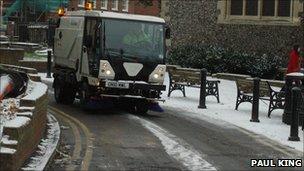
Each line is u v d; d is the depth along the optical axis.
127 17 18.34
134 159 11.67
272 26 32.31
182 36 35.97
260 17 32.84
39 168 9.95
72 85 20.83
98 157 11.73
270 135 15.20
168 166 11.14
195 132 15.31
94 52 18.11
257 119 17.42
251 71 31.89
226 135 15.00
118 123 16.55
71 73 20.27
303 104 16.64
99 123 16.44
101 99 18.30
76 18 20.34
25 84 16.47
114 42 18.06
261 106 21.36
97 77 17.91
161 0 37.12
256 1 32.97
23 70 19.69
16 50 30.61
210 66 33.31
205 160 11.81
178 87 23.39
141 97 18.25
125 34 18.23
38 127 11.95
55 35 23.19
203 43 35.19
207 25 34.97
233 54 32.78
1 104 14.05
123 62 18.05
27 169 9.73
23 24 52.28
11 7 54.19
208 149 13.02
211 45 34.75
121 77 18.06
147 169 10.82
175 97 23.22
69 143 13.13
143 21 18.50
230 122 17.28
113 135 14.41
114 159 11.60
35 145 11.53
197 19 35.41
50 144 12.32
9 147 9.03
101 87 17.86
